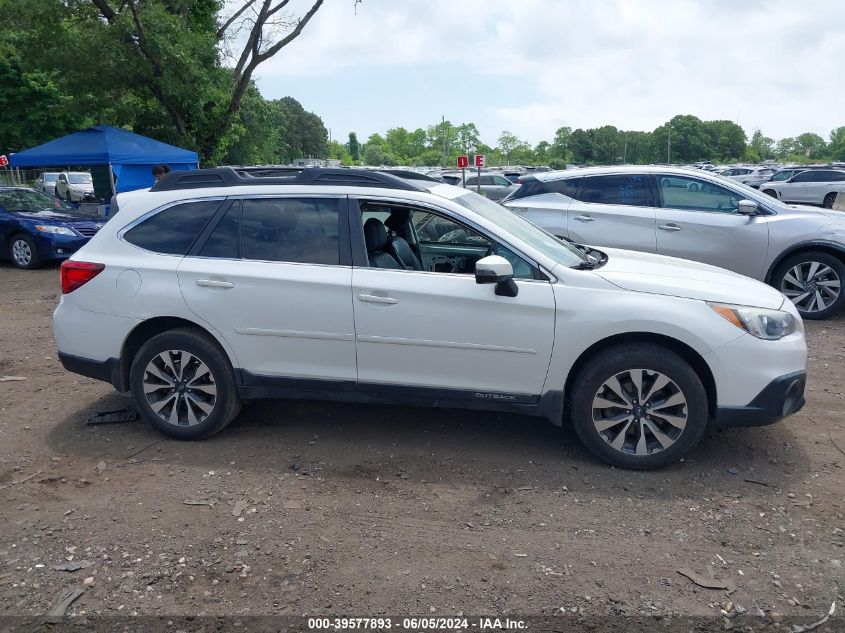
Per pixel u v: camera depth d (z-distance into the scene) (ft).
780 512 12.16
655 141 429.38
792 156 459.73
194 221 15.02
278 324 14.29
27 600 9.98
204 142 71.56
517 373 13.66
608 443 13.64
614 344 13.53
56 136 132.26
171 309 14.65
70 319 15.31
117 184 56.70
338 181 14.69
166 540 11.44
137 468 14.02
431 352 13.82
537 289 13.46
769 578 10.35
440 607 9.76
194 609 9.75
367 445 15.01
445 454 14.53
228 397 14.85
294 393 14.70
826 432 15.53
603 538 11.41
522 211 28.91
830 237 25.07
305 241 14.48
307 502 12.62
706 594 10.01
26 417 16.79
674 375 13.07
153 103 69.31
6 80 125.80
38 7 57.41
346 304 13.97
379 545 11.25
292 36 69.67
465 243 18.13
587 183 28.37
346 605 9.80
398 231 17.67
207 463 14.21
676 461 13.69
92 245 15.47
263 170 15.94
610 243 27.35
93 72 60.90
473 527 11.76
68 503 12.68
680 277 14.14
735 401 13.16
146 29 61.16
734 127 445.78
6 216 40.86
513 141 386.93
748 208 25.89
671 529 11.66
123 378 15.40
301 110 376.68
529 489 13.02
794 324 13.60
